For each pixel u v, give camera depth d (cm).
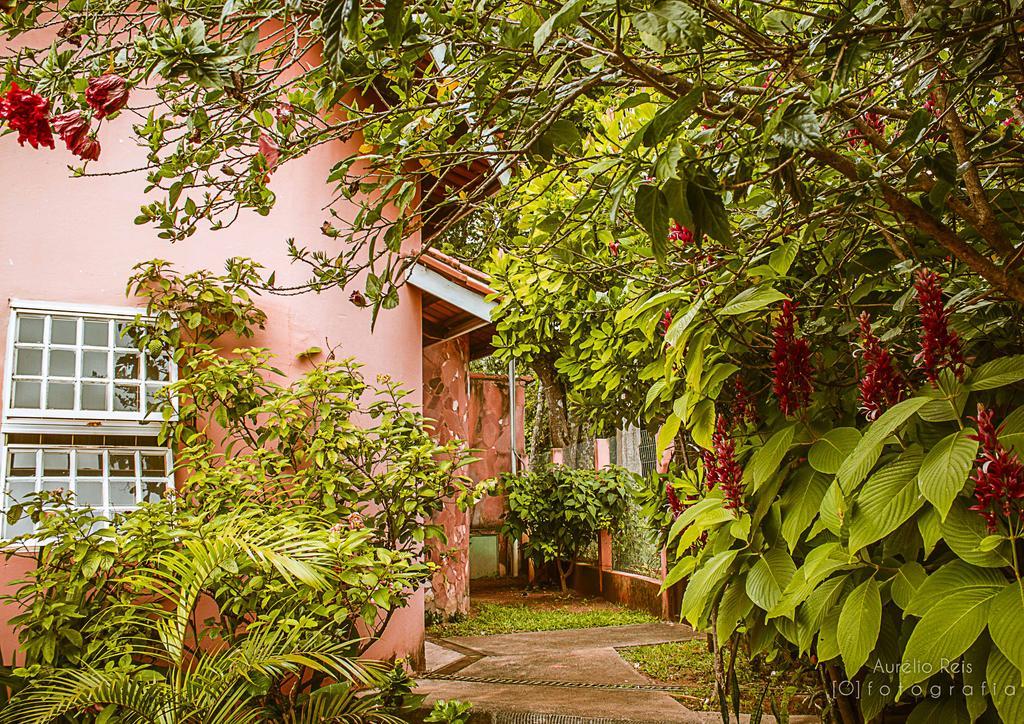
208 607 468
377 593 405
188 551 390
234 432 510
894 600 191
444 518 823
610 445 1066
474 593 1099
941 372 189
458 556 829
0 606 432
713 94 182
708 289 216
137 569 375
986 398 200
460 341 850
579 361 506
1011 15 158
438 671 574
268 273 539
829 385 240
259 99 185
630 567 955
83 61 203
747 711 421
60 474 470
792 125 145
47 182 486
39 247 478
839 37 162
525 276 469
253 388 495
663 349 254
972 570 174
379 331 582
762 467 219
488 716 439
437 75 203
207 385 477
